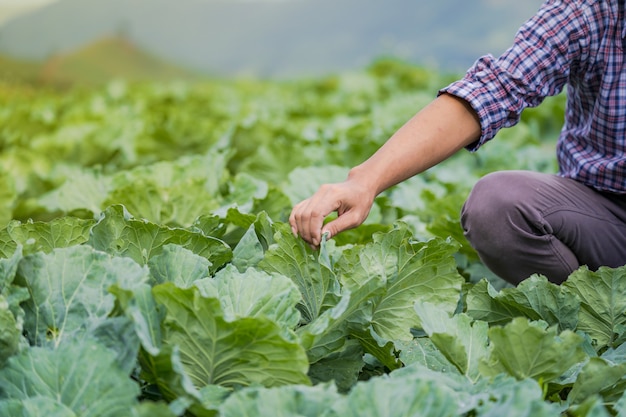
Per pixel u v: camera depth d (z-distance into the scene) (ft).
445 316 7.37
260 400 5.69
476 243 9.28
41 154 19.26
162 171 13.05
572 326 8.17
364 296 7.16
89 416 5.86
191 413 6.29
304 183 12.89
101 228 7.99
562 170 9.73
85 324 6.62
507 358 6.72
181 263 7.53
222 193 13.26
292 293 7.09
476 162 19.25
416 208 13.55
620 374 6.57
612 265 9.22
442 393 5.72
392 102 28.04
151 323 6.25
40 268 6.82
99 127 21.98
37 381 5.97
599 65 8.61
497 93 8.13
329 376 7.69
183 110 29.99
